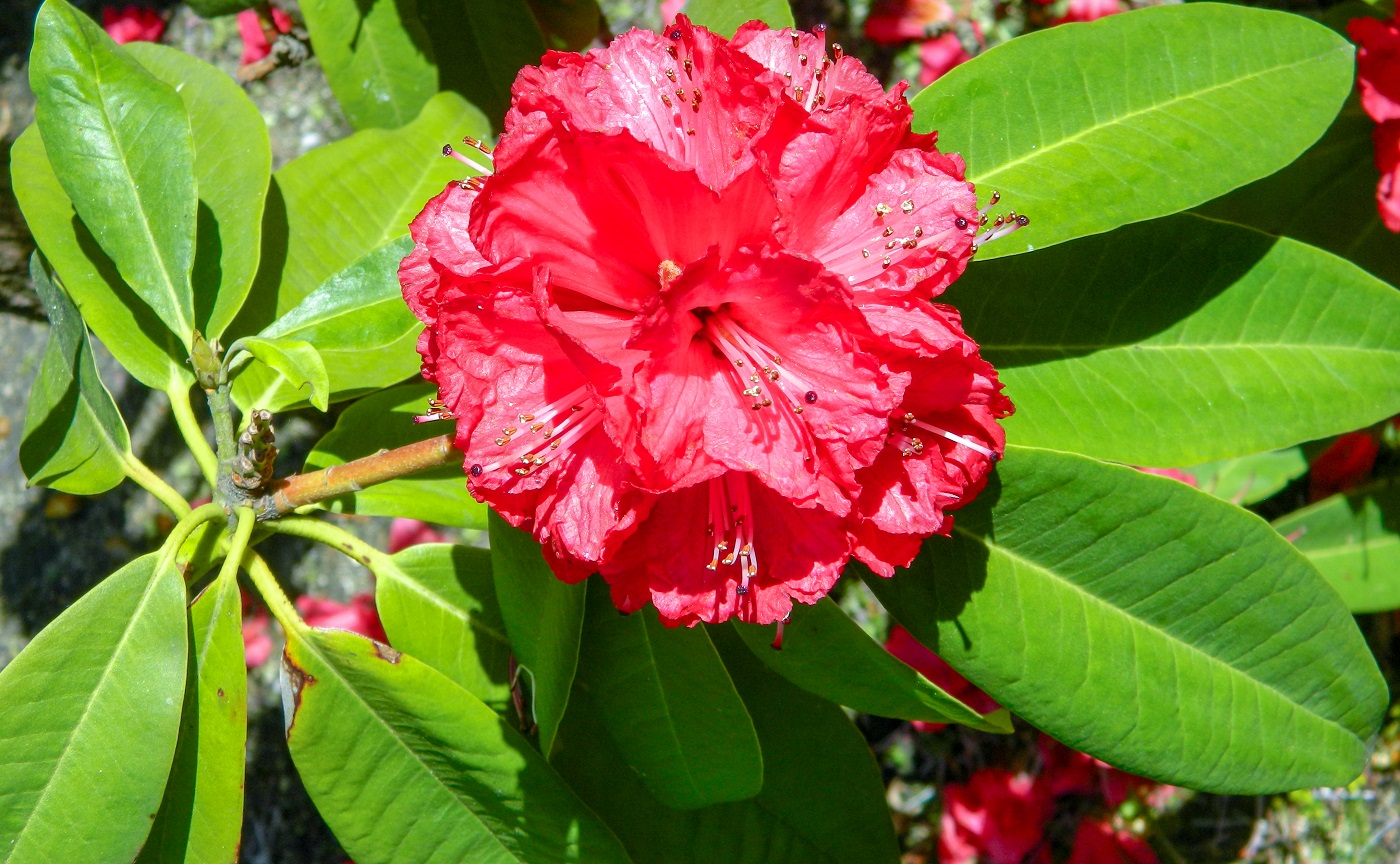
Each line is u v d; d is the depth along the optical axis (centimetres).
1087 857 68
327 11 53
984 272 43
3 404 86
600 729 45
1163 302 43
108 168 42
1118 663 40
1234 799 69
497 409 34
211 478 42
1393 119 51
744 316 34
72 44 41
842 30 77
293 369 38
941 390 34
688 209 33
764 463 33
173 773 40
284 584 77
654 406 33
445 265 34
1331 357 42
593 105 34
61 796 38
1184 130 41
